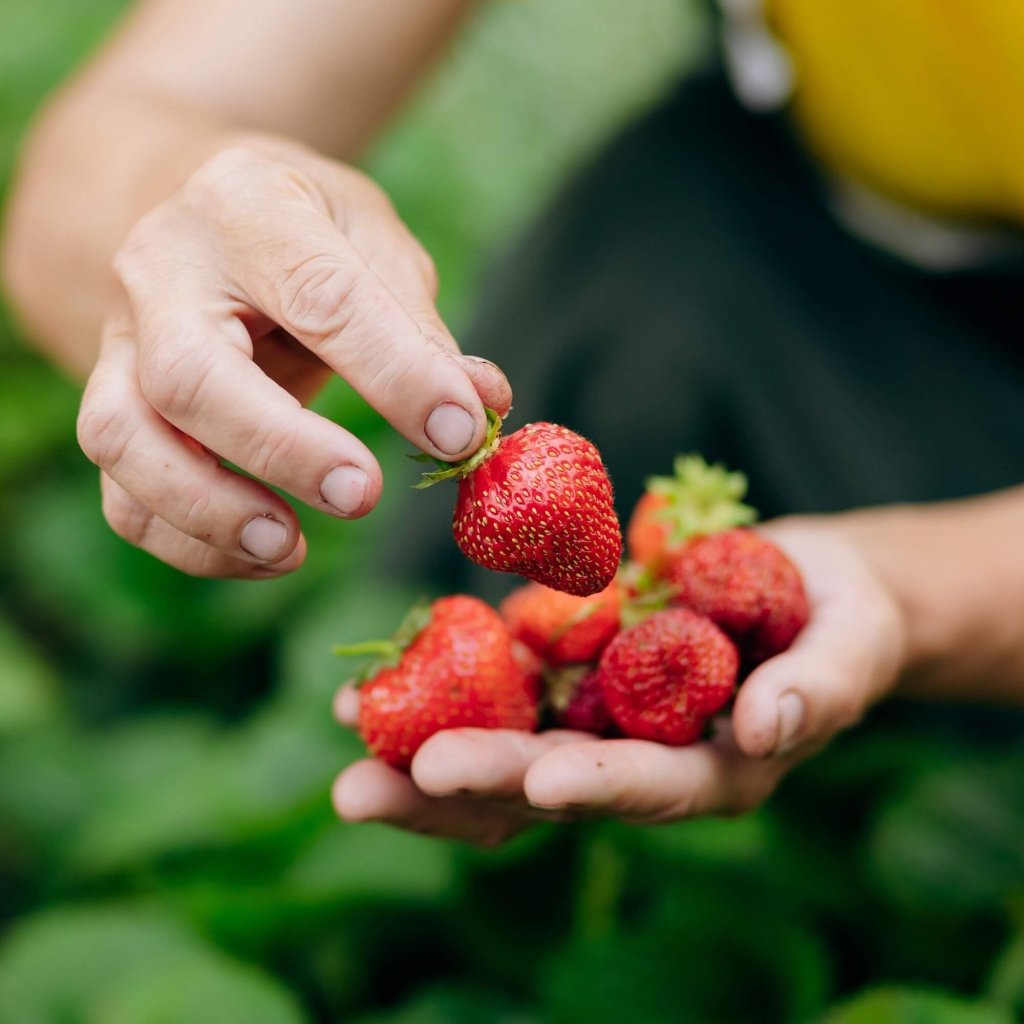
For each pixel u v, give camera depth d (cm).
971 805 70
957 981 72
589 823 72
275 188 48
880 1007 63
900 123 75
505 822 54
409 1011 71
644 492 84
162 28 71
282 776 75
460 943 76
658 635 51
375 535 101
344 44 71
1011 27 67
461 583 89
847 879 72
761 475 82
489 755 49
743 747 50
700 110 87
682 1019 68
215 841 74
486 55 163
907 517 64
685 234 83
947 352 78
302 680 80
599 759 49
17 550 111
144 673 108
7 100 145
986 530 63
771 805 74
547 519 48
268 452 45
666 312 82
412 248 50
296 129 71
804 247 82
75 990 69
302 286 45
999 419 77
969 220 77
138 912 73
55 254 62
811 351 80
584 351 84
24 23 154
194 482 46
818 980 66
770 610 54
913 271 80
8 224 69
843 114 77
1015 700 65
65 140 65
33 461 122
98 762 92
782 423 80
